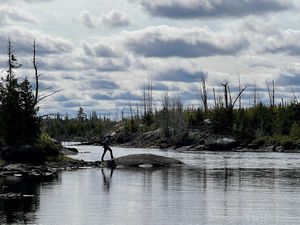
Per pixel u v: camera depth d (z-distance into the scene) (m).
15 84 60.19
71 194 32.28
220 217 24.44
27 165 51.50
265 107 148.00
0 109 59.56
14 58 61.09
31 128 60.19
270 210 26.58
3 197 30.34
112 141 170.50
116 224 22.55
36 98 68.44
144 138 159.62
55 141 71.25
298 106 139.25
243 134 130.88
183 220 23.61
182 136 137.50
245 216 24.77
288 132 134.88
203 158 83.00
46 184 37.91
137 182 40.22
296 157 87.69
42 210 25.78
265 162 70.75
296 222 23.34
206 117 156.38
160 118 173.38
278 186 37.78
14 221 22.72
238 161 73.19
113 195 32.03
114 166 59.47
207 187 37.00
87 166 58.34
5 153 54.56
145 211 25.98
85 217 24.12
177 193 33.34
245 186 37.72
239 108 148.00
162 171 52.06
